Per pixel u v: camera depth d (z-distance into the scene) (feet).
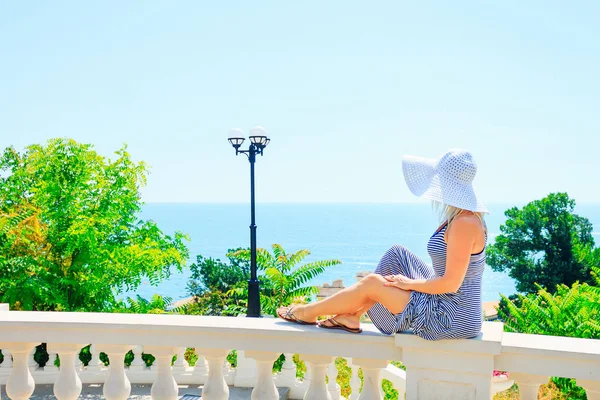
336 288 71.97
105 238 48.08
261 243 596.70
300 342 11.24
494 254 123.54
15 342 11.99
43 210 45.98
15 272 42.19
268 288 49.39
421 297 10.57
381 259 11.74
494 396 21.56
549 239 117.50
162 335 11.59
